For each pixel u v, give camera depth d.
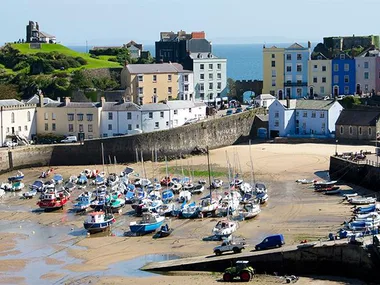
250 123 164.88
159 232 93.69
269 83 190.88
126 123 155.88
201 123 153.00
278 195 113.38
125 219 103.25
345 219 96.44
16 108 152.12
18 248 90.25
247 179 125.12
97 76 191.62
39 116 157.25
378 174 112.50
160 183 123.19
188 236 92.62
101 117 156.00
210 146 154.88
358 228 85.94
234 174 129.12
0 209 110.75
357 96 171.62
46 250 89.19
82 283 76.88
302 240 85.62
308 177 125.44
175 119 159.62
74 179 129.12
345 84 183.00
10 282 77.94
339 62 182.75
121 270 80.69
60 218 104.69
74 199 115.81
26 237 95.12
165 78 183.75
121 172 133.88
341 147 148.12
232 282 74.94
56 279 78.50
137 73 180.00
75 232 97.06
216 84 194.12
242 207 104.69
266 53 190.12
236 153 148.88
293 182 122.31
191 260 80.88
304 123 161.75
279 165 135.38
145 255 85.69
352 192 113.06
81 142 145.50
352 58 181.88
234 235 90.94
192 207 102.50
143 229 94.75
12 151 140.25
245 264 75.88
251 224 96.31
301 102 163.88
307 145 152.88
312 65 185.88
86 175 132.75
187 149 150.12
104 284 76.25
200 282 75.25
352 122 152.25
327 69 184.25
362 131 151.00
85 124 155.62
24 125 154.62
